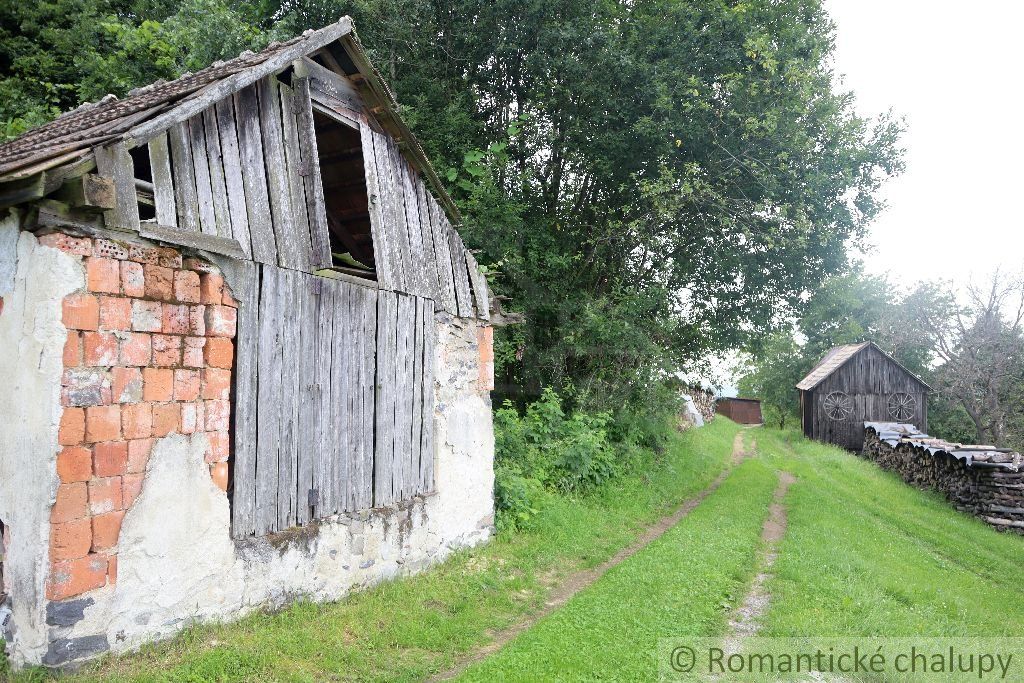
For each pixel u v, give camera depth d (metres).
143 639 4.61
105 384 4.40
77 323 4.24
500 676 4.75
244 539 5.38
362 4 14.03
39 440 4.14
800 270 16.94
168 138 4.94
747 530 10.53
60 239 4.19
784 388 42.31
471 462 8.84
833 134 15.89
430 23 15.04
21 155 4.77
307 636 5.21
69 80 14.91
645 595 6.82
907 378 30.31
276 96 6.09
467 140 15.22
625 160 15.78
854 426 29.73
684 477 16.42
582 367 16.34
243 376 5.39
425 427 7.88
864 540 10.45
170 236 4.78
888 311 38.28
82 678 4.10
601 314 15.23
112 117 5.49
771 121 14.38
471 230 13.80
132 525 4.55
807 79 14.66
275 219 5.86
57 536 4.12
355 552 6.54
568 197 16.83
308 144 6.28
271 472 5.64
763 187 15.45
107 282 4.42
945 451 16.78
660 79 14.63
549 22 14.45
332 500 6.32
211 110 5.36
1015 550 11.97
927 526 13.18
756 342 19.22
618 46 14.67
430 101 15.38
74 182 4.18
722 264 17.17
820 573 8.08
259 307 5.58
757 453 24.61
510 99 16.28
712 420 35.88
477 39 14.78
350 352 6.64
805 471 19.03
